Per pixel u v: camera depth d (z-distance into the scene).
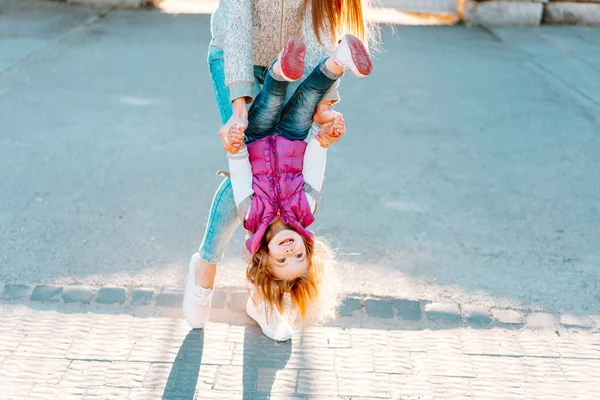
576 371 3.14
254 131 2.79
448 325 3.43
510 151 5.64
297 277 2.73
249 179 2.74
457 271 3.90
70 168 5.00
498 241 4.25
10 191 4.62
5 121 5.82
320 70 2.58
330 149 5.52
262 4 2.76
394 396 2.95
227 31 2.69
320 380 3.02
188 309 3.24
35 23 9.20
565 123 6.31
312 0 2.72
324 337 3.30
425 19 10.54
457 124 6.20
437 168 5.26
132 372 3.03
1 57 7.58
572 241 4.29
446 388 3.01
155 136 5.64
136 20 9.69
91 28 9.11
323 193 4.77
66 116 6.00
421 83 7.32
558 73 7.87
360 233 4.27
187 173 5.00
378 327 3.39
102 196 4.61
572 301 3.66
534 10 10.23
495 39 9.42
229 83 2.65
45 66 7.38
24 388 2.90
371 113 6.37
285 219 2.71
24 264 3.78
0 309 3.39
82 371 3.02
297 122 2.77
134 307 3.47
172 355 3.14
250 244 2.70
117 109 6.21
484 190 4.93
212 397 2.90
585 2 10.33
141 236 4.14
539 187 5.02
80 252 3.93
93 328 3.30
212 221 3.03
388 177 5.07
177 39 8.76
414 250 4.10
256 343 3.24
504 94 7.07
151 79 7.10
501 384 3.04
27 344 3.16
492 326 3.43
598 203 4.80
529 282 3.82
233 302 3.53
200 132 5.76
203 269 3.16
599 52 8.85
